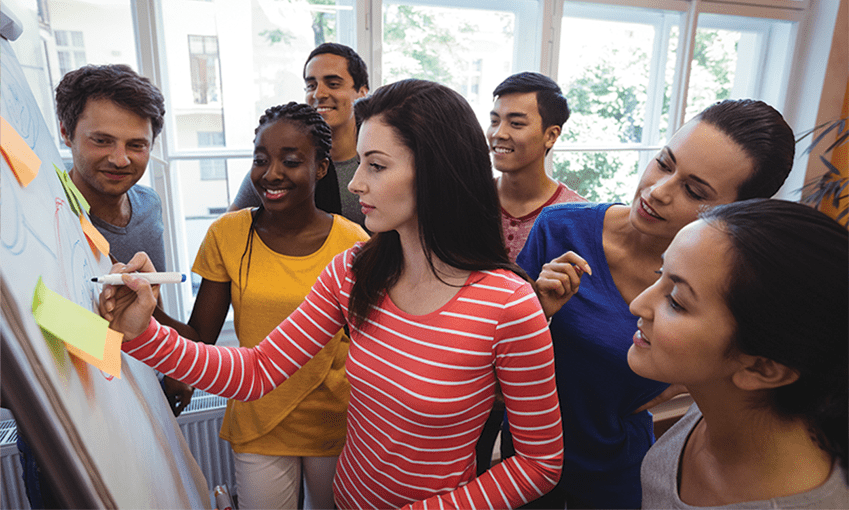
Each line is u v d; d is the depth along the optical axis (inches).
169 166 67.9
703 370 17.7
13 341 14.2
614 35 86.7
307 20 71.5
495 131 56.6
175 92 67.7
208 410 65.0
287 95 73.5
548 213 38.3
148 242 49.7
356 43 72.6
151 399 31.6
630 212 32.9
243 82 70.6
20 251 17.1
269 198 36.4
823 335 14.8
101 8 61.2
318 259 38.4
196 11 66.1
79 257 25.2
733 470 18.4
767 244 15.6
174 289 71.1
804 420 16.4
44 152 26.2
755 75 102.8
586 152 90.0
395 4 74.9
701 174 27.0
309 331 30.4
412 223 25.8
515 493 26.1
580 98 87.9
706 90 99.2
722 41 96.9
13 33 27.6
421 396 25.2
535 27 81.1
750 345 16.0
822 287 14.7
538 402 25.7
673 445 22.5
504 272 25.9
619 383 33.6
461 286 25.6
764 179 26.8
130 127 41.3
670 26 89.0
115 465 18.9
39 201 21.7
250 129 72.7
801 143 100.0
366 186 24.8
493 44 81.2
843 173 97.0
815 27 96.4
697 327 17.2
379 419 27.6
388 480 28.3
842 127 77.8
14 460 56.3
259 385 29.6
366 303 27.5
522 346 24.8
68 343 17.4
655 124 93.6
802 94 100.0
